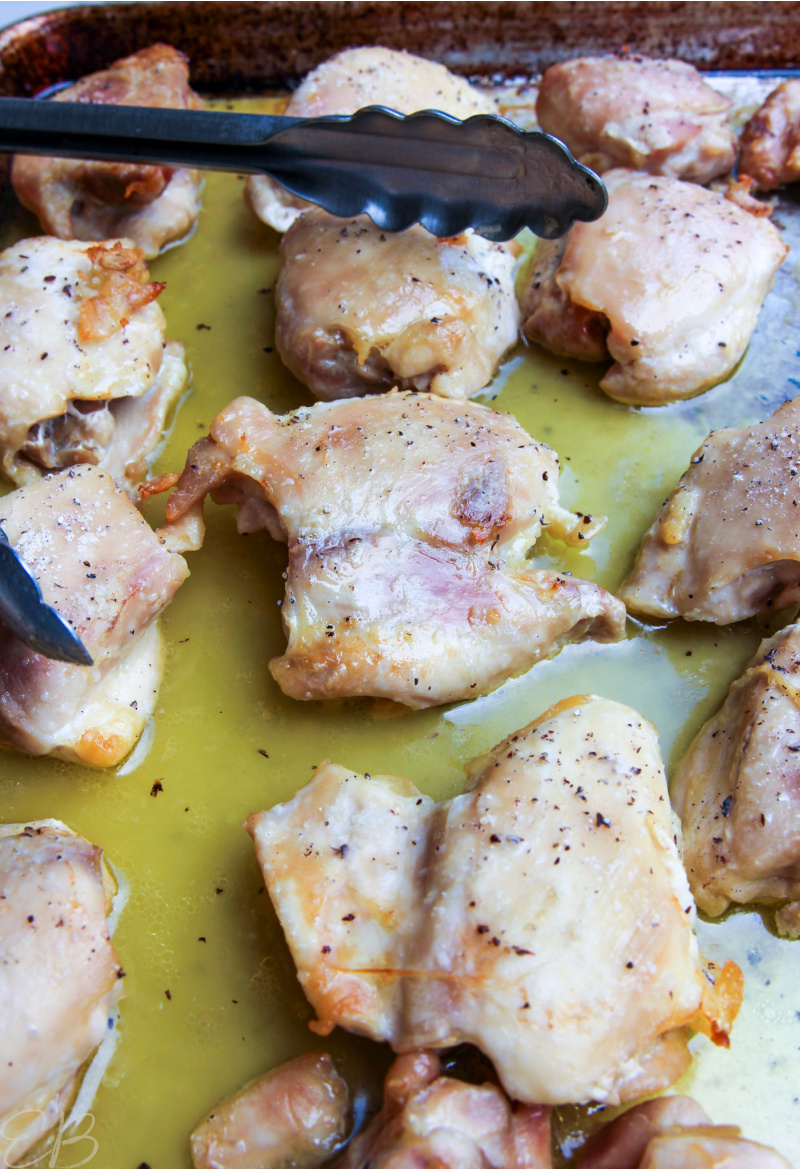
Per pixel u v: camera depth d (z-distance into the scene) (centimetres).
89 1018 37
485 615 41
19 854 38
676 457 47
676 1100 36
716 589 43
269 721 43
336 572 41
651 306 47
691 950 36
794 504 42
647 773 38
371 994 37
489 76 58
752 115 54
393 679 41
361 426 43
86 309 45
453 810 38
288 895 38
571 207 44
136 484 47
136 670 43
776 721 39
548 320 49
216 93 58
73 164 50
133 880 41
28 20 54
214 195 54
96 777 42
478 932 36
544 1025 35
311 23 56
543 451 44
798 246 52
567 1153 37
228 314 51
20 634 38
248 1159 36
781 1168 34
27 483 46
